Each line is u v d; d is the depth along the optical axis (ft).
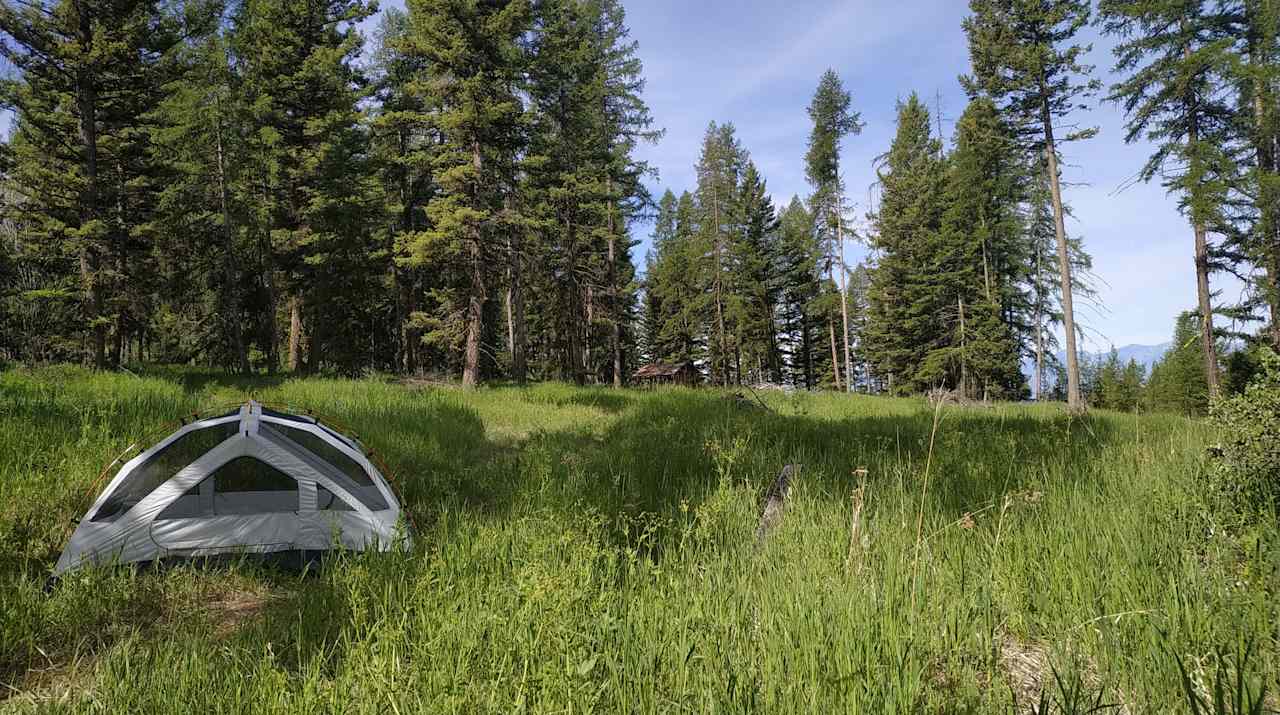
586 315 109.91
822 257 139.74
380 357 125.29
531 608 9.87
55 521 18.38
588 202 97.45
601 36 105.60
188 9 71.10
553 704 7.71
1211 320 66.08
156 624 13.10
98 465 21.89
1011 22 82.69
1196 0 65.05
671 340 190.60
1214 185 61.87
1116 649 8.95
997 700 7.91
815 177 136.26
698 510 16.07
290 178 86.02
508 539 15.70
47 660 11.66
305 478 17.11
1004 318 121.29
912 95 130.11
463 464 30.40
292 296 91.56
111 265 69.72
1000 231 113.09
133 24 64.18
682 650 8.66
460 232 67.26
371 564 14.60
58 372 52.80
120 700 9.16
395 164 100.42
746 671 8.27
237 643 11.27
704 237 154.20
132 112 69.77
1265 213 61.57
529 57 79.92
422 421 39.19
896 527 14.47
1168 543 12.12
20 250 70.38
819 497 18.49
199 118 80.79
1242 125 65.10
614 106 106.11
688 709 7.66
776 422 41.65
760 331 158.61
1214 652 8.14
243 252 91.40
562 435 40.50
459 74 67.77
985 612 10.03
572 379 118.93
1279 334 62.85
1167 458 19.84
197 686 9.50
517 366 86.69
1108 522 13.73
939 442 29.89
